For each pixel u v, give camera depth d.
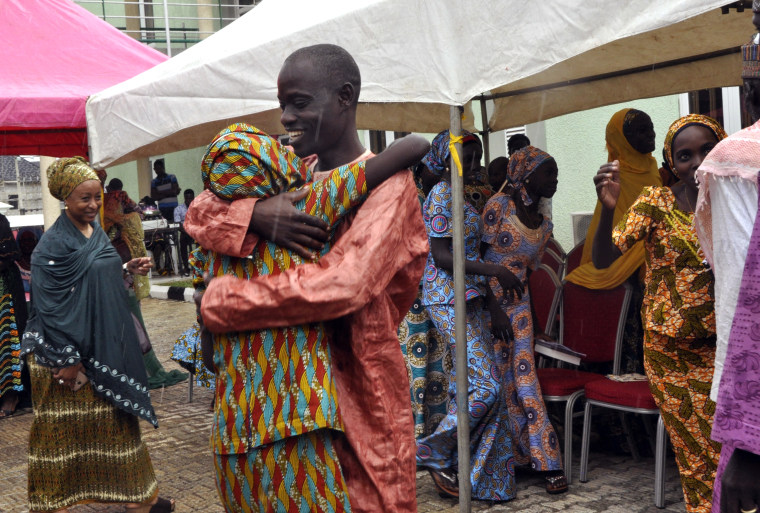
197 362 5.75
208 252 2.00
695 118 3.04
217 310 1.83
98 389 3.69
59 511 3.71
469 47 2.89
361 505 1.90
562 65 5.18
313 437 1.84
